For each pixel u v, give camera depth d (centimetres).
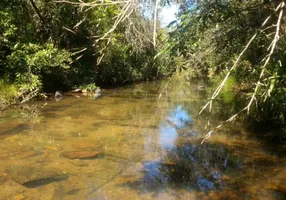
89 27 1325
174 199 398
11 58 1084
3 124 752
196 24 324
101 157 546
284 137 654
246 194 410
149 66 2053
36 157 534
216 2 303
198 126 781
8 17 1092
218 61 664
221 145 620
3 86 1027
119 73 1811
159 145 624
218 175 473
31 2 1180
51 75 1296
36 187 424
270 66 453
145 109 1016
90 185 435
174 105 1103
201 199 397
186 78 2320
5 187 420
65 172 477
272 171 486
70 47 1408
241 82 1164
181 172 488
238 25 457
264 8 365
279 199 395
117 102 1141
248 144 624
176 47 316
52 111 924
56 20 1314
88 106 1032
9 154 545
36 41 1221
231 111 952
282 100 608
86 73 1446
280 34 379
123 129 744
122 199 397
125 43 1577
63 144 610
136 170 493
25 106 987
